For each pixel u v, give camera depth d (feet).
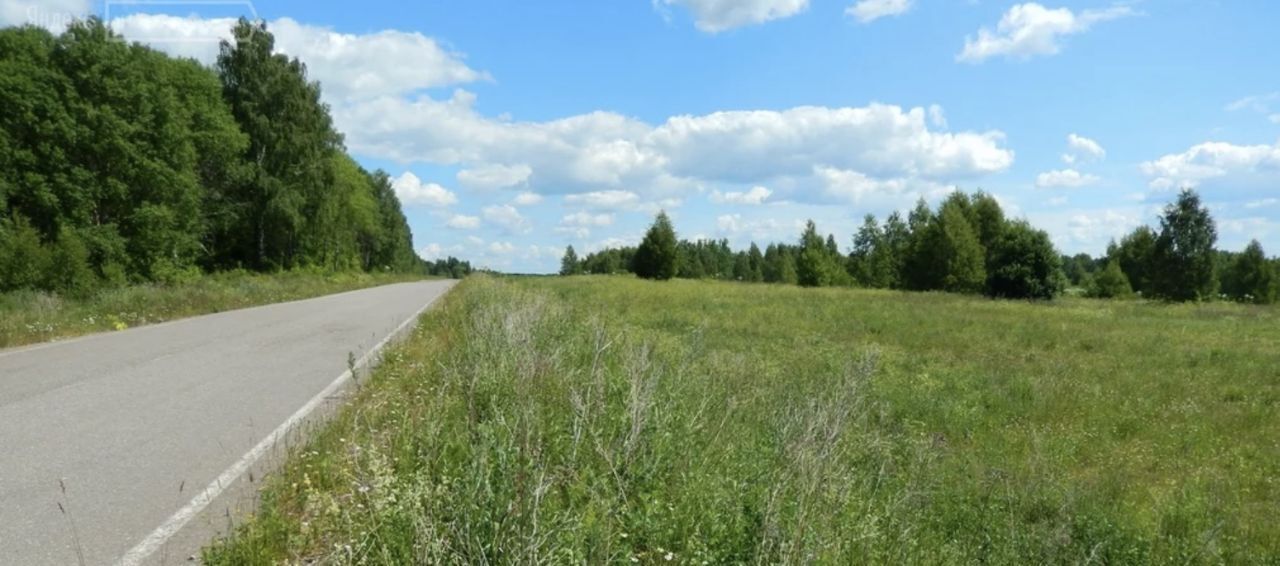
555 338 32.45
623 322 53.47
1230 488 22.56
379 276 229.04
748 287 140.26
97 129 104.94
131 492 16.20
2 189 96.73
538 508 11.56
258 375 31.17
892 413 29.78
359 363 34.76
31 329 42.55
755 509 13.67
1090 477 23.63
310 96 165.17
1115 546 17.39
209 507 15.37
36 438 20.48
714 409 21.83
